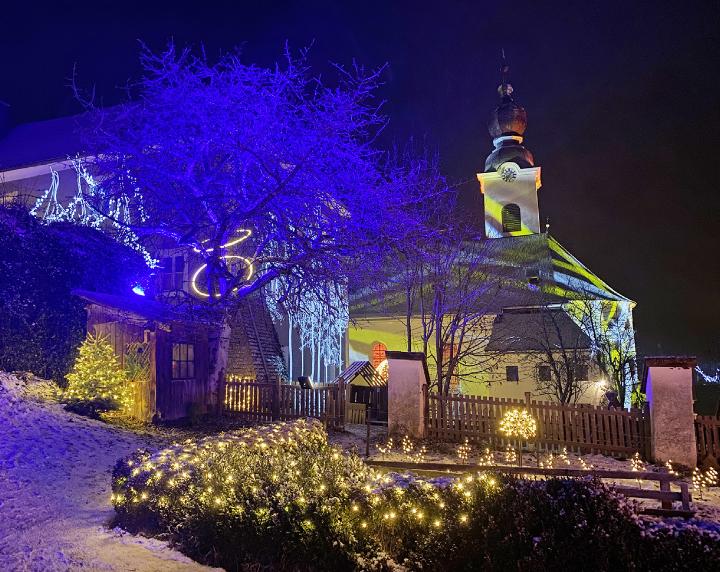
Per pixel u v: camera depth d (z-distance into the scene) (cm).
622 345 3262
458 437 1551
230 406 1880
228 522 619
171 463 762
